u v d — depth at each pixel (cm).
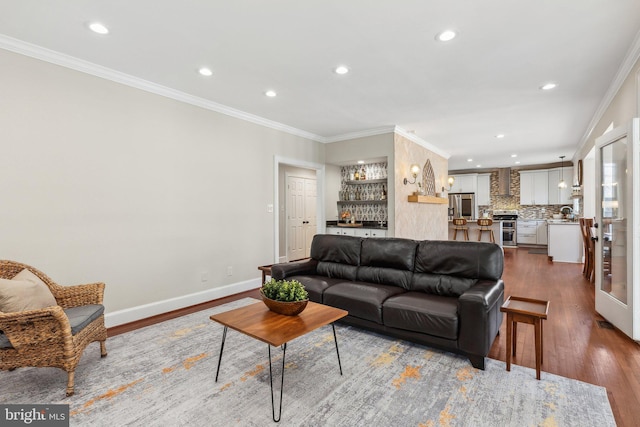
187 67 307
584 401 192
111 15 223
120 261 326
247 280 460
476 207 1095
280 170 721
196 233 395
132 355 257
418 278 319
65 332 199
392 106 423
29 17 225
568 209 904
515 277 541
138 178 339
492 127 534
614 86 343
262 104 416
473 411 184
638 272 272
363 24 236
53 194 282
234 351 265
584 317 340
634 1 207
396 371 231
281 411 186
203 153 402
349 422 176
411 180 593
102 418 180
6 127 258
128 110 331
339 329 315
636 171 273
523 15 224
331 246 387
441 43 263
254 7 214
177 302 374
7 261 235
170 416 182
